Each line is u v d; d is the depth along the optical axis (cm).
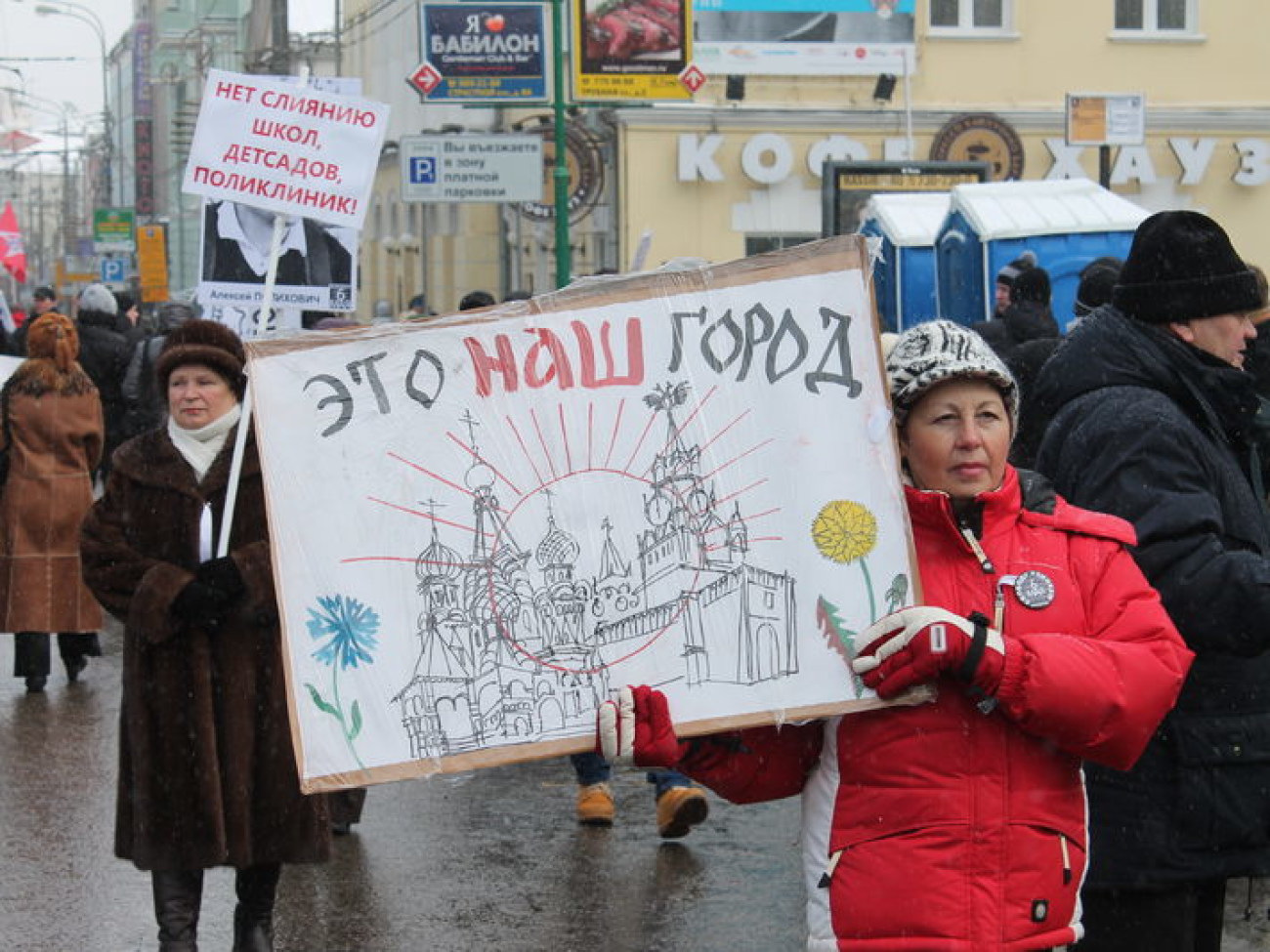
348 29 4028
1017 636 345
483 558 346
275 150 603
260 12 4375
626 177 2628
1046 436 417
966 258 1462
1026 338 941
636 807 784
